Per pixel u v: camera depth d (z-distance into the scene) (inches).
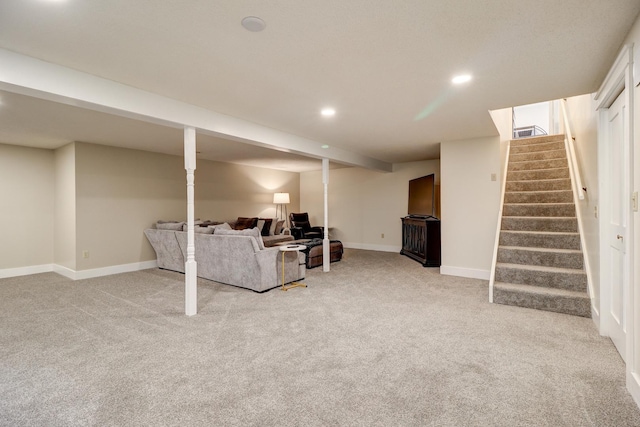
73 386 77.9
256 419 65.7
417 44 80.0
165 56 86.0
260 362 89.3
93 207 200.1
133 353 95.0
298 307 136.4
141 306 139.0
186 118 123.8
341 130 169.0
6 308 137.0
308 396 73.4
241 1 62.3
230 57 86.7
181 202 250.1
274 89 110.1
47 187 214.2
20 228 204.1
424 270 213.3
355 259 257.0
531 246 159.3
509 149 225.6
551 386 76.9
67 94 92.4
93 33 74.2
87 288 169.8
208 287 169.9
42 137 181.5
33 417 66.6
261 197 321.7
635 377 70.6
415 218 250.4
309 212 363.3
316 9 65.1
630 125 73.5
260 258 157.3
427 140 196.1
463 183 195.9
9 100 117.3
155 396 73.8
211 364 88.3
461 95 116.4
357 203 325.7
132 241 219.0
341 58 87.4
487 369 84.9
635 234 71.2
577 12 66.6
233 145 210.1
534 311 129.3
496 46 81.4
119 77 99.7
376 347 98.1
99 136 179.0
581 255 141.1
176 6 63.9
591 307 121.3
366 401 71.4
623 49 75.3
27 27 71.4
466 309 132.6
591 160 126.6
